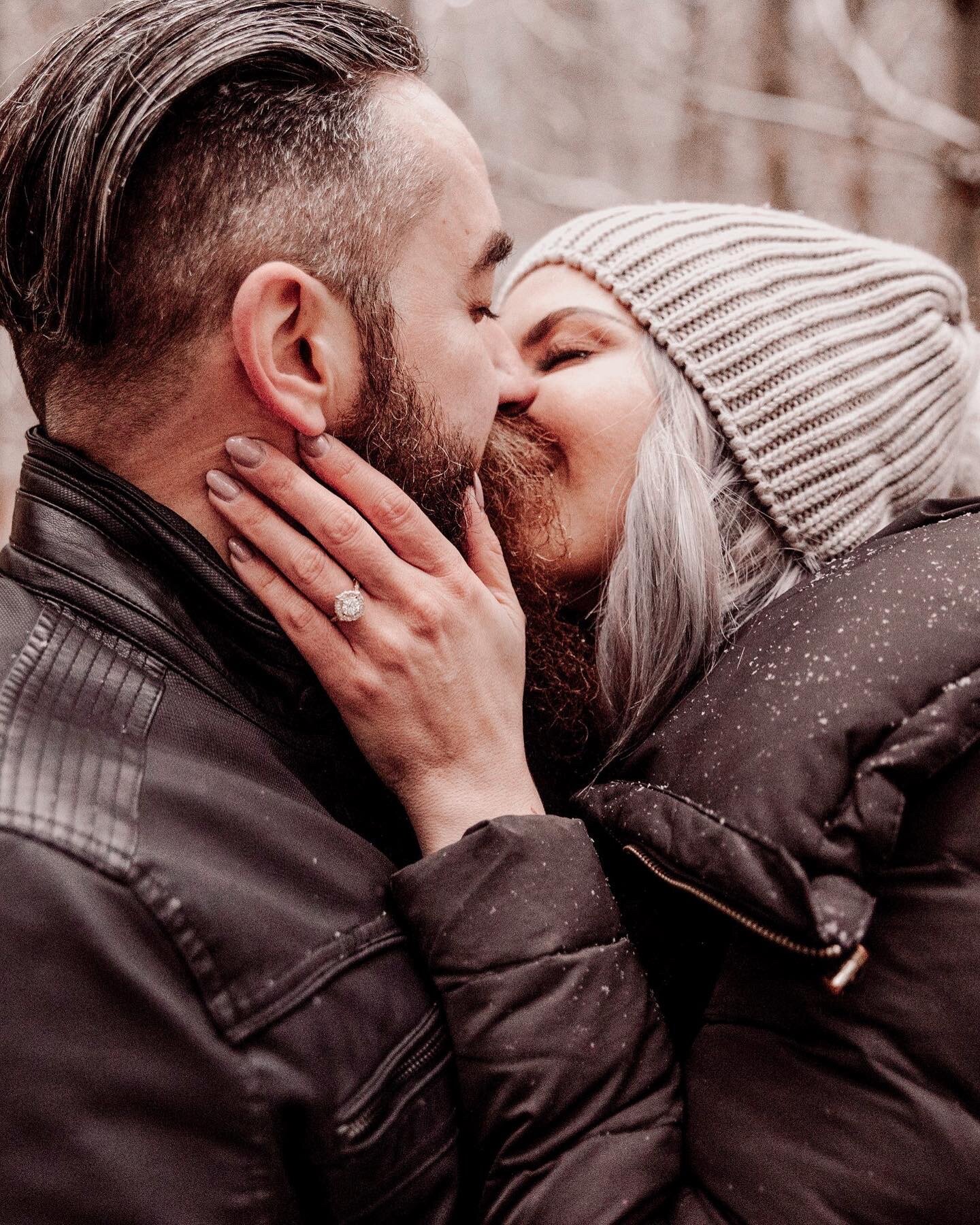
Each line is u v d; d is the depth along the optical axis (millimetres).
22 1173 608
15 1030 617
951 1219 682
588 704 1125
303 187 816
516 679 940
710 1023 811
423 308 880
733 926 814
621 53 3928
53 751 684
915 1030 708
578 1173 736
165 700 762
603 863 949
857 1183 700
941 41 3705
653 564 1058
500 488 1081
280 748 844
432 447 904
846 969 700
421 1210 750
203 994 663
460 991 770
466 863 800
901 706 757
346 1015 719
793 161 4223
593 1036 770
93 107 760
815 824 734
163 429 825
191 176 782
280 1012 683
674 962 930
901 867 747
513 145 4738
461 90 4367
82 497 806
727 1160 748
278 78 807
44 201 784
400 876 804
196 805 713
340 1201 707
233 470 843
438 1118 763
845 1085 722
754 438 1085
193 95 779
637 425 1096
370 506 868
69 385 829
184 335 802
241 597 840
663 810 819
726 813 769
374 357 863
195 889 678
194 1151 640
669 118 4770
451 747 893
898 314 1170
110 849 660
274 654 855
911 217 4203
